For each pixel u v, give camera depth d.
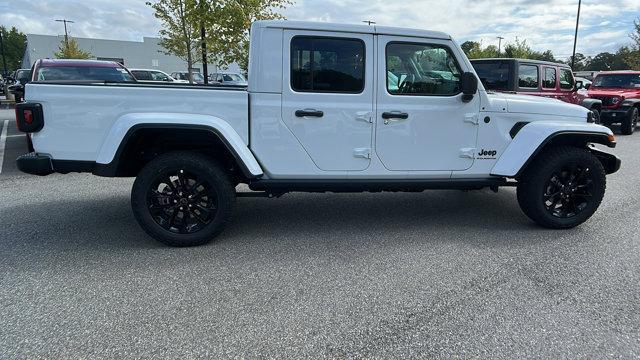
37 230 4.68
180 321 2.97
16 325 2.90
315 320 3.00
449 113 4.46
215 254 4.09
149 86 4.14
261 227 4.86
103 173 3.93
